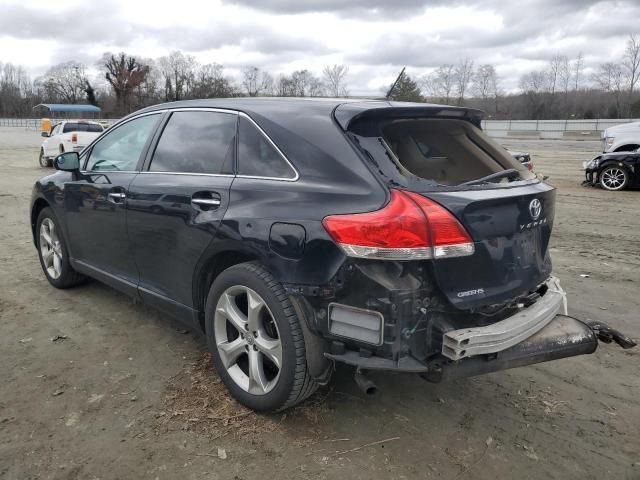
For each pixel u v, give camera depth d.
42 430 3.03
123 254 4.12
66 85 101.12
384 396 3.46
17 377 3.58
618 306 5.07
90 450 2.87
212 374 3.64
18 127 71.00
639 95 55.06
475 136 3.41
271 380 3.23
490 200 2.77
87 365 3.75
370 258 2.57
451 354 2.59
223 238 3.15
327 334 2.76
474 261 2.72
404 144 2.99
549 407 3.39
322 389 3.50
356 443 2.97
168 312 3.83
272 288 2.93
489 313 2.85
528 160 9.83
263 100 3.50
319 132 2.98
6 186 13.14
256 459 2.83
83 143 18.20
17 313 4.61
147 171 3.93
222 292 3.23
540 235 3.24
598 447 3.00
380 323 2.58
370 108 2.96
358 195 2.69
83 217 4.50
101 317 4.56
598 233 8.16
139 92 87.81
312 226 2.75
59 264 5.10
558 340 2.96
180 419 3.14
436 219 2.57
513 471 2.79
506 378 3.75
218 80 80.50
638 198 11.69
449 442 3.01
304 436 3.02
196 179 3.49
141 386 3.49
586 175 13.52
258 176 3.16
